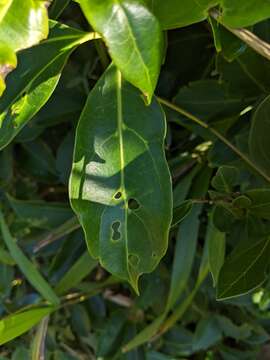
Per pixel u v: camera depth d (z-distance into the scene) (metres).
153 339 0.48
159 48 0.25
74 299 0.47
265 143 0.32
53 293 0.42
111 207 0.30
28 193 0.47
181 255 0.42
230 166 0.34
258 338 0.50
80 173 0.30
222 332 0.50
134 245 0.30
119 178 0.30
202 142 0.41
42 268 0.48
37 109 0.28
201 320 0.49
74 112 0.41
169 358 0.50
